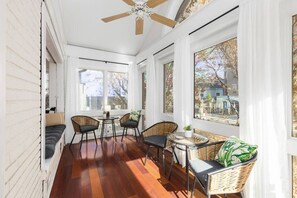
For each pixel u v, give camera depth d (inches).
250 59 65.4
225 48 91.7
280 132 57.6
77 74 170.9
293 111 61.5
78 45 171.2
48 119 128.3
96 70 186.4
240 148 61.2
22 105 42.1
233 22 81.0
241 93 69.8
